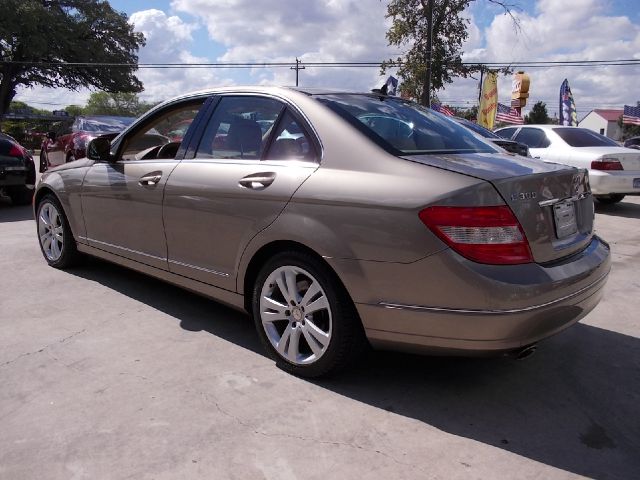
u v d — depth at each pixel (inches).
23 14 1530.5
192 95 160.2
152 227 158.6
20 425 106.6
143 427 106.3
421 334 107.7
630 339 153.3
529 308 102.6
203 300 177.9
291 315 126.6
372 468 95.5
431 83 792.3
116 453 98.4
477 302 101.4
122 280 197.2
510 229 103.9
